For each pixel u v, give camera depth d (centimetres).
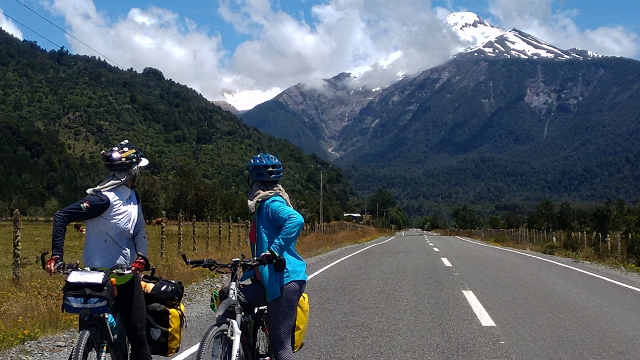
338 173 15712
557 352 662
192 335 735
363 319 847
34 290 1041
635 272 1728
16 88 13750
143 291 452
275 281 438
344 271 1531
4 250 2580
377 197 16550
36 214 7275
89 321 411
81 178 9438
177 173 9106
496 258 2039
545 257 2200
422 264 1747
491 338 728
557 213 6544
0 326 744
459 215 11350
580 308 952
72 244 2792
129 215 450
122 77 16775
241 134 14550
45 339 722
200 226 5019
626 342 711
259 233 452
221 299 443
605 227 4362
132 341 436
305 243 2891
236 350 408
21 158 8888
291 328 452
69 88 14425
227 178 10662
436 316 870
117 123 12850
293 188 9819
